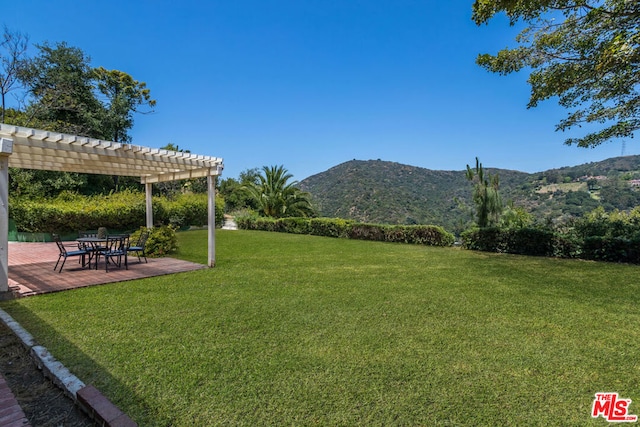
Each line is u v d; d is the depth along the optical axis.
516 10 5.75
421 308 4.15
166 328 3.42
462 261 7.91
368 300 4.50
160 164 6.95
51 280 5.61
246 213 20.78
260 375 2.46
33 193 13.47
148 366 2.59
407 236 12.10
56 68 15.46
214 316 3.81
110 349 2.89
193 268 6.82
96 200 13.76
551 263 7.55
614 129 7.42
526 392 2.27
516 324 3.58
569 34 6.14
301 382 2.37
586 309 4.11
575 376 2.48
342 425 1.91
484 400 2.17
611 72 5.83
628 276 6.07
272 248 10.40
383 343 3.07
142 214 14.52
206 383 2.34
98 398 2.06
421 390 2.28
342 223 14.11
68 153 5.96
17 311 3.96
